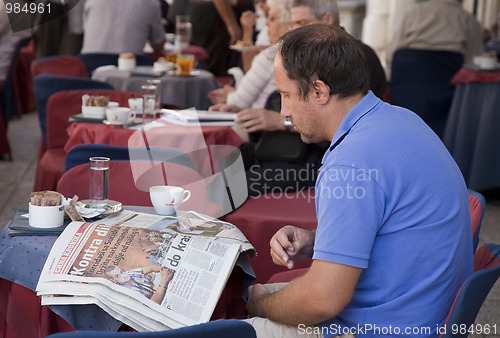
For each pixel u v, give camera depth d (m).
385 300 1.48
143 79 4.58
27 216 1.81
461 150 4.63
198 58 6.53
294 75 1.52
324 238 1.41
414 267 1.46
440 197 1.46
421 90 5.21
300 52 1.51
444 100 5.20
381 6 7.91
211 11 7.06
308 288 1.44
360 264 1.39
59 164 3.63
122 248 1.60
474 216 1.81
